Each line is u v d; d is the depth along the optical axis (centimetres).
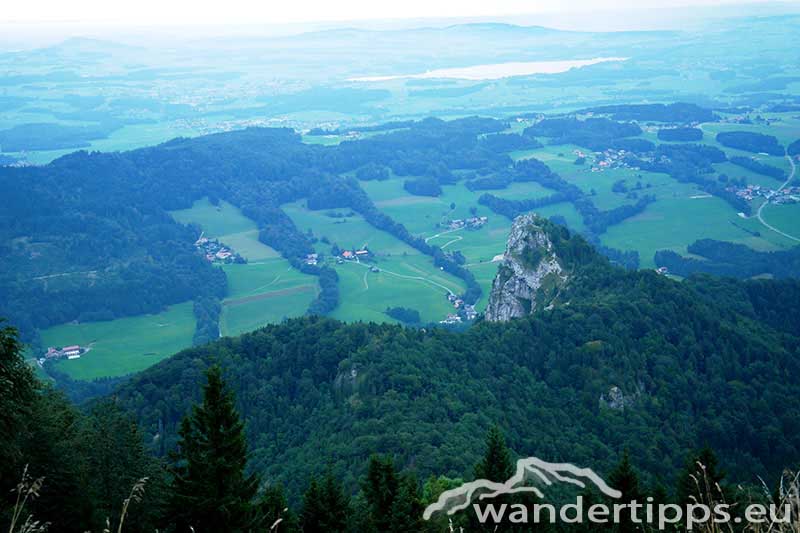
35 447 5322
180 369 12644
